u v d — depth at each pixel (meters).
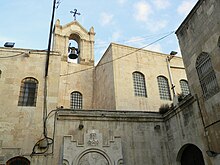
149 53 28.27
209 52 14.55
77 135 16.55
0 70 17.91
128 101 23.89
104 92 26.81
